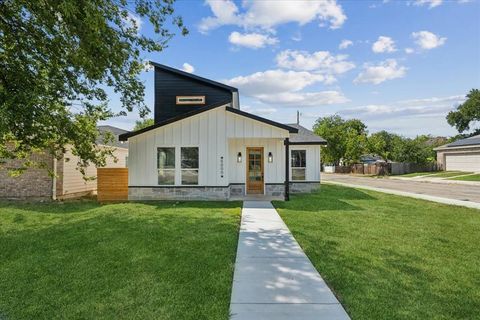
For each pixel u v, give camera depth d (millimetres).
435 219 8930
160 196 12844
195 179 12852
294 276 4531
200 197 12820
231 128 12797
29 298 3859
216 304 3639
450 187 20750
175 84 15633
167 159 12898
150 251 5691
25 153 9672
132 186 12836
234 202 12180
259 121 12688
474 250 5871
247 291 4016
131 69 9383
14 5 7324
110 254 5531
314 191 16047
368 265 4977
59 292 4023
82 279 4438
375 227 7773
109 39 7859
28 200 12859
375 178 31984
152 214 9461
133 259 5266
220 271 4723
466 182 24125
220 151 12805
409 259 5297
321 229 7516
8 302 3754
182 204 11656
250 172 14969
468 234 7137
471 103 48531
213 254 5523
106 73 8766
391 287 4125
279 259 5297
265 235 6953
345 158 43000
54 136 8891
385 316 3352
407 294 3916
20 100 7012
